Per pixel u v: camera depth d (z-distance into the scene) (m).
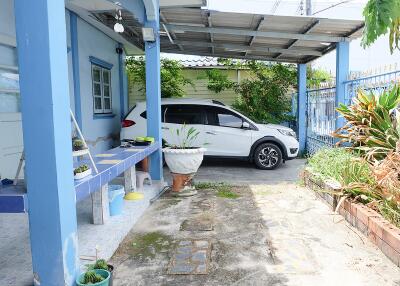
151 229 4.40
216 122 8.80
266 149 8.73
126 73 11.43
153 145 5.93
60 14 2.54
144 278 3.18
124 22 8.39
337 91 8.11
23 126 2.45
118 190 4.58
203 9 6.97
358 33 7.79
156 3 6.18
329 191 4.97
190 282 3.10
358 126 5.79
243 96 11.73
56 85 2.47
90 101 8.35
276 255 3.61
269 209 5.15
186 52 10.84
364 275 3.18
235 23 7.77
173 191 6.02
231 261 3.48
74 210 2.71
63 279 2.53
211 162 9.76
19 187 2.72
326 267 3.34
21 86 2.43
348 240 3.97
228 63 12.02
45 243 2.51
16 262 3.23
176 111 8.83
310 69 12.21
